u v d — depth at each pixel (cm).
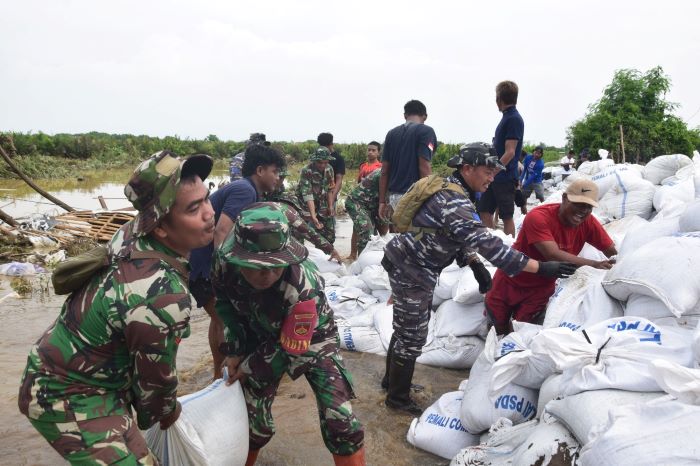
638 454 166
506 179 588
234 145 4569
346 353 452
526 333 304
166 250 179
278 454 298
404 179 573
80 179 2806
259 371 233
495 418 274
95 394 176
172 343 171
